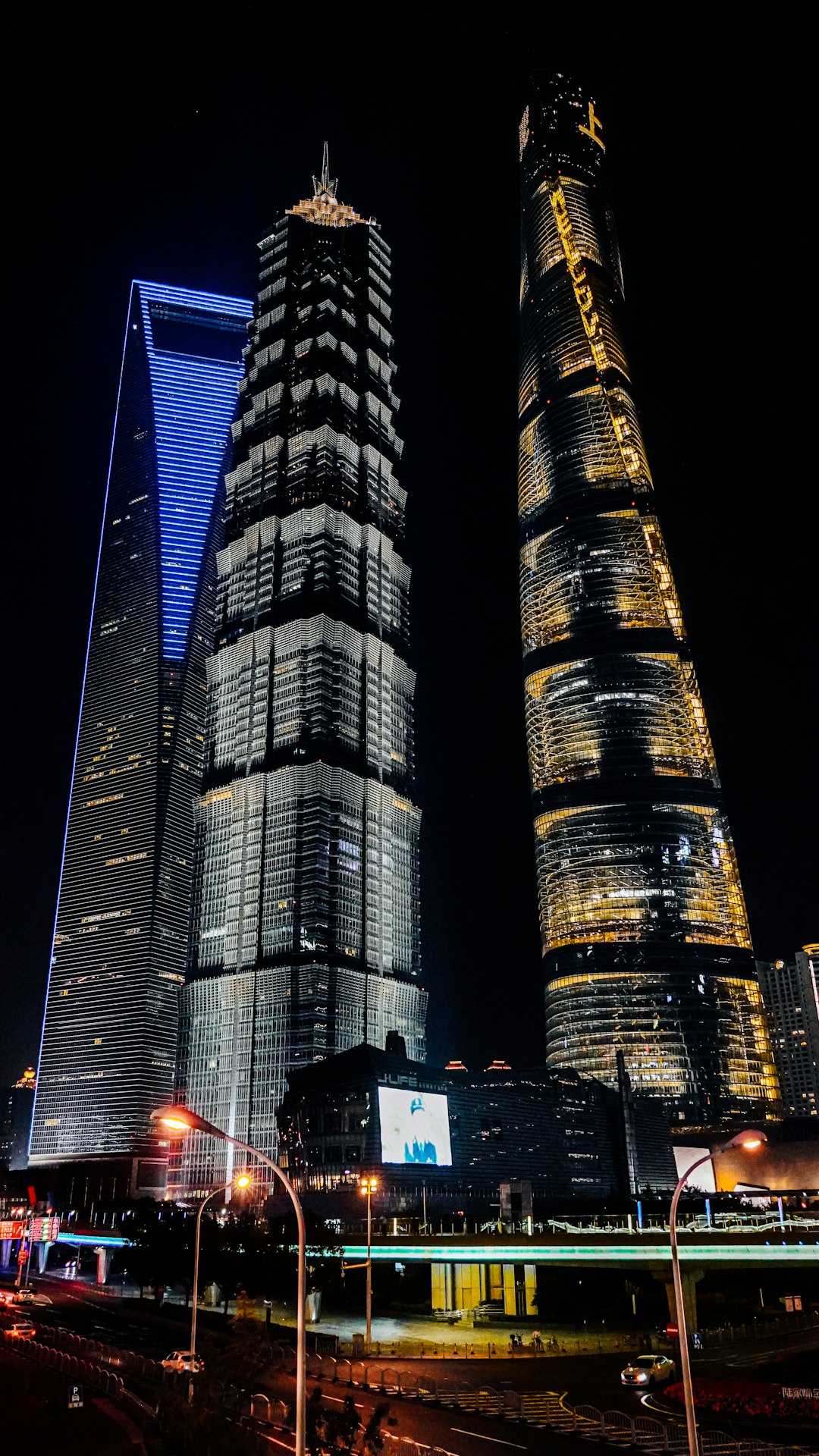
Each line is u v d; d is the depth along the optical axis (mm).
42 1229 176125
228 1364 63312
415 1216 198500
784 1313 133875
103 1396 73312
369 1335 99625
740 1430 65000
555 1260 114000
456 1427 63906
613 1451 57156
